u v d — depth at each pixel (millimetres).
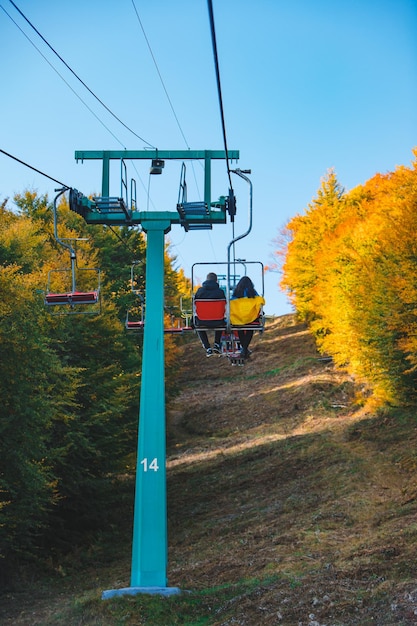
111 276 55531
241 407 57250
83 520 32781
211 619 15688
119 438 34438
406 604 13523
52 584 23547
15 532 23922
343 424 41781
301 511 26859
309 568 17875
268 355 73875
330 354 59000
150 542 18250
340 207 73562
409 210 35062
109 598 17172
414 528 19672
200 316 18594
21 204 54188
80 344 32938
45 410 24094
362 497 26688
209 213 19891
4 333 21859
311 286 73500
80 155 19984
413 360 31391
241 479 35219
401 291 31906
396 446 33281
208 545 24719
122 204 18844
